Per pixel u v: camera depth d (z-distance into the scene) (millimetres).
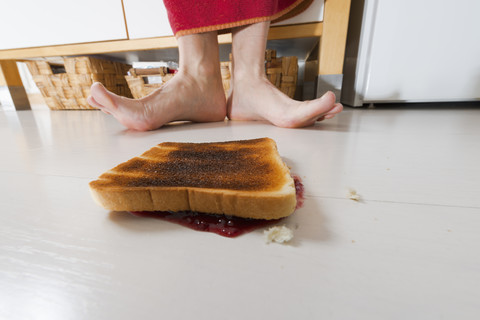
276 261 100
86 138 321
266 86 380
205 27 358
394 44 521
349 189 157
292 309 80
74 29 625
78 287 90
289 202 118
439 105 631
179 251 107
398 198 146
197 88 378
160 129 372
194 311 80
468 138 281
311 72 760
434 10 485
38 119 538
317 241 111
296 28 537
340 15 510
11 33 655
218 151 195
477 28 484
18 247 111
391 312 78
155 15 580
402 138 283
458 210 133
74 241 115
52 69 749
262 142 212
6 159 233
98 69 690
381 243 109
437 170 187
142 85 657
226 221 125
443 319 76
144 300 84
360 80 568
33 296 86
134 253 106
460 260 99
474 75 514
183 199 128
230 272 95
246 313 79
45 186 172
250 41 377
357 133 313
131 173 152
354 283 89
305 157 217
